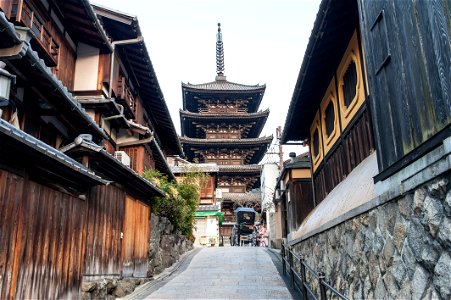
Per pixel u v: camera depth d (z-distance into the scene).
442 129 3.60
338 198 7.93
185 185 21.00
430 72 3.92
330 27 7.93
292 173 16.84
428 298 3.72
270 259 17.19
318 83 10.59
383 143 5.22
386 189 5.00
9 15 9.01
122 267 10.26
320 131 11.65
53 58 10.88
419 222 3.96
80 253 7.75
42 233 6.38
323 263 7.91
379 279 4.92
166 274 13.74
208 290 10.68
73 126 10.00
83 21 12.24
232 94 42.12
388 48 5.04
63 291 6.97
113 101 12.51
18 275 5.65
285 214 20.36
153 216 13.95
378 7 5.39
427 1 3.97
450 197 3.42
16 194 5.71
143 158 15.33
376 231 5.08
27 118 8.57
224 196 40.84
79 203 7.84
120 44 13.85
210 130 42.34
